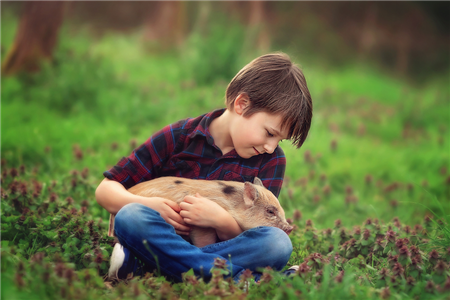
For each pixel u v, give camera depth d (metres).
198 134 4.35
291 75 4.22
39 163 7.79
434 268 3.94
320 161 9.54
